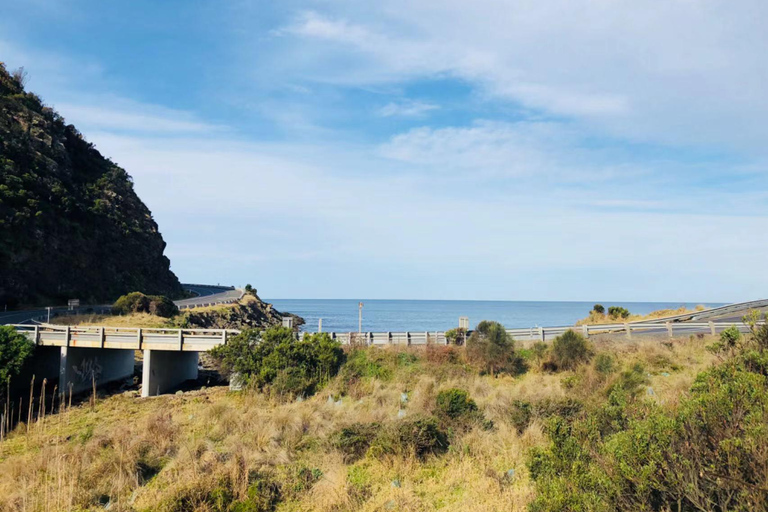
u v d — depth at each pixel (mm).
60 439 20578
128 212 85500
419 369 26031
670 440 8031
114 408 25969
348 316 148250
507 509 11320
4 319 44781
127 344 29875
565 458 10023
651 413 9227
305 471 14609
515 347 28312
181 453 16188
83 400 28422
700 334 27734
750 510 6746
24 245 57969
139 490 14086
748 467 7141
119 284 73125
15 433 21734
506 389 22484
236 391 26484
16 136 68062
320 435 17562
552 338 30578
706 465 7609
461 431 16844
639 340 26969
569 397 18312
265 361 26453
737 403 8133
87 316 47094
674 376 21359
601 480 8328
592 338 29000
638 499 7859
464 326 31141
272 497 13156
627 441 8258
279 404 23656
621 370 22281
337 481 13875
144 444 17172
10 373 27188
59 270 62781
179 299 86938
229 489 13172
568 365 25203
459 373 25219
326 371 26062
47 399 28344
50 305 59031
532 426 16297
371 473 14727
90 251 69688
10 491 14656
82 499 13680
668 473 7555
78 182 79438
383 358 27047
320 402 23078
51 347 32000
